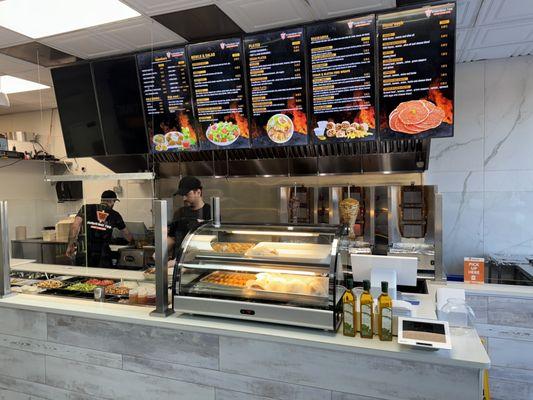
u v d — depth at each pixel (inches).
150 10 108.5
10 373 105.7
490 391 117.5
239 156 170.2
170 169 184.9
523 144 146.4
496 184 150.0
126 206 127.2
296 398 76.8
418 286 120.9
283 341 76.4
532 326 112.7
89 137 152.5
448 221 156.1
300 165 165.0
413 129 111.1
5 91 187.3
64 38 127.5
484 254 152.6
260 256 84.9
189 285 88.6
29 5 105.0
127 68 140.3
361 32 110.7
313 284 78.3
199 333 84.1
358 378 72.1
